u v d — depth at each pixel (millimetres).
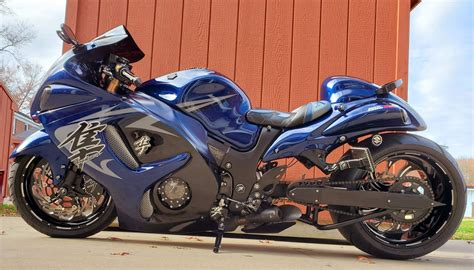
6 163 8523
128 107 2660
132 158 2648
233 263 2326
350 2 4246
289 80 4230
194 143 2623
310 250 3115
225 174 2670
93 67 2779
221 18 4266
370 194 2641
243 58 4246
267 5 4266
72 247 2596
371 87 2787
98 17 4234
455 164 2699
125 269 2053
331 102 2773
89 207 3000
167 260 2322
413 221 2670
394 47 4223
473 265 2646
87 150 2666
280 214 2643
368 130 2680
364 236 2711
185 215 2650
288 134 2682
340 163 2672
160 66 4246
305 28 4250
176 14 4270
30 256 2252
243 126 2723
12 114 8773
